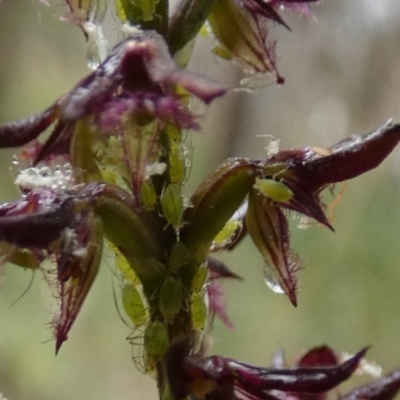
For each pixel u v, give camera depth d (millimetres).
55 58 282
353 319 224
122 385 254
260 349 229
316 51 225
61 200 103
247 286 236
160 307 106
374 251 225
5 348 252
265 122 241
